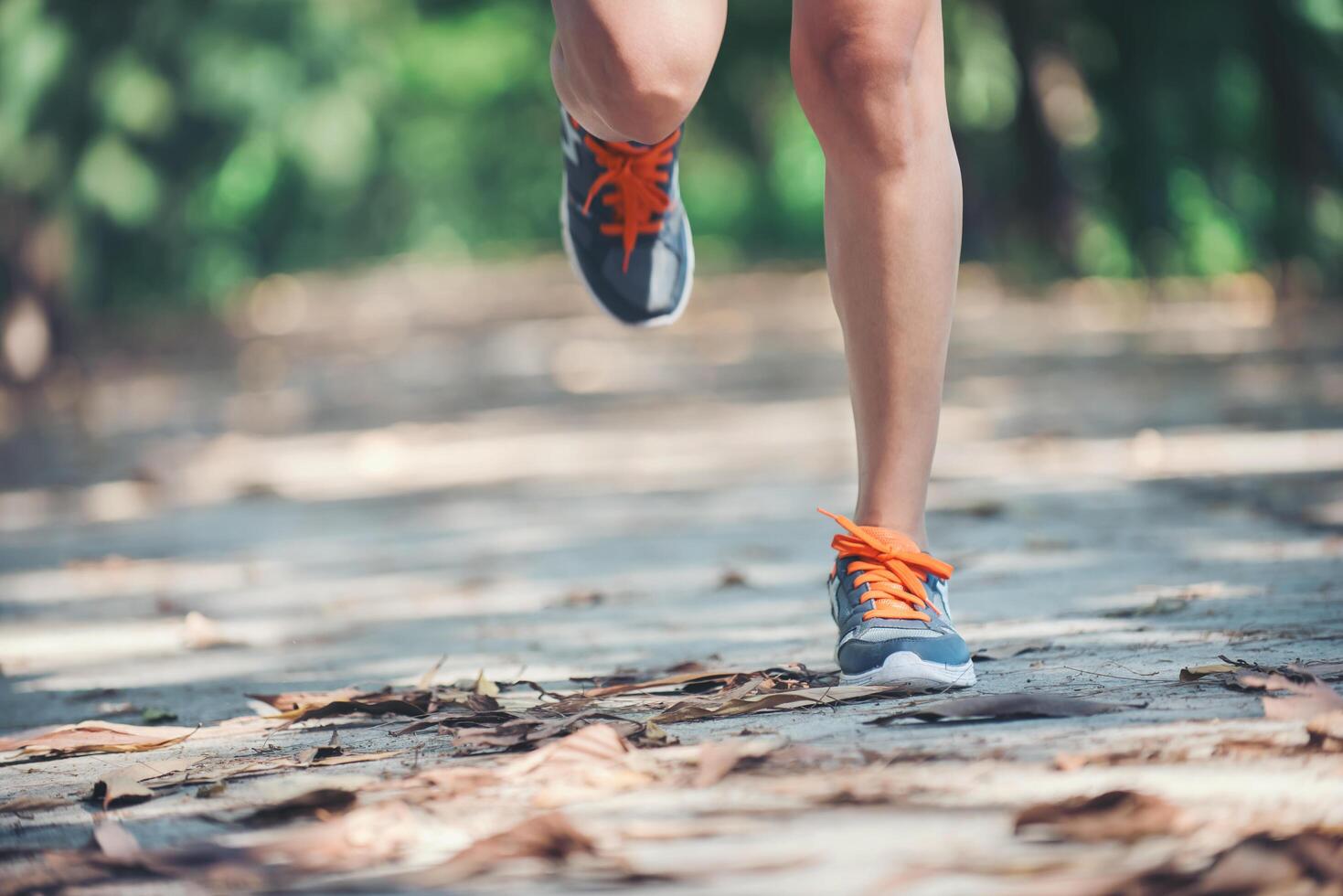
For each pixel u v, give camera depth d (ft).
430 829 5.24
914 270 7.72
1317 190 52.42
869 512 8.09
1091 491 17.97
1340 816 4.83
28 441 37.32
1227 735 5.90
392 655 10.96
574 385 41.45
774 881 4.46
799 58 7.63
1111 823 4.79
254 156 80.64
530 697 8.04
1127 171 58.90
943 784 5.42
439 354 58.08
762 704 7.14
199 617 12.46
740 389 36.76
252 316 88.89
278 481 26.30
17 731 8.76
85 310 71.00
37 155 48.16
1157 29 56.80
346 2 86.48
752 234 122.52
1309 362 32.99
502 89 134.21
